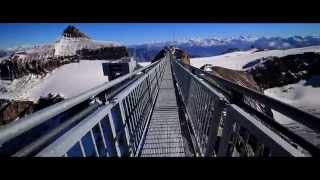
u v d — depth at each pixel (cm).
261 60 15438
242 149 249
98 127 271
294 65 14225
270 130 202
